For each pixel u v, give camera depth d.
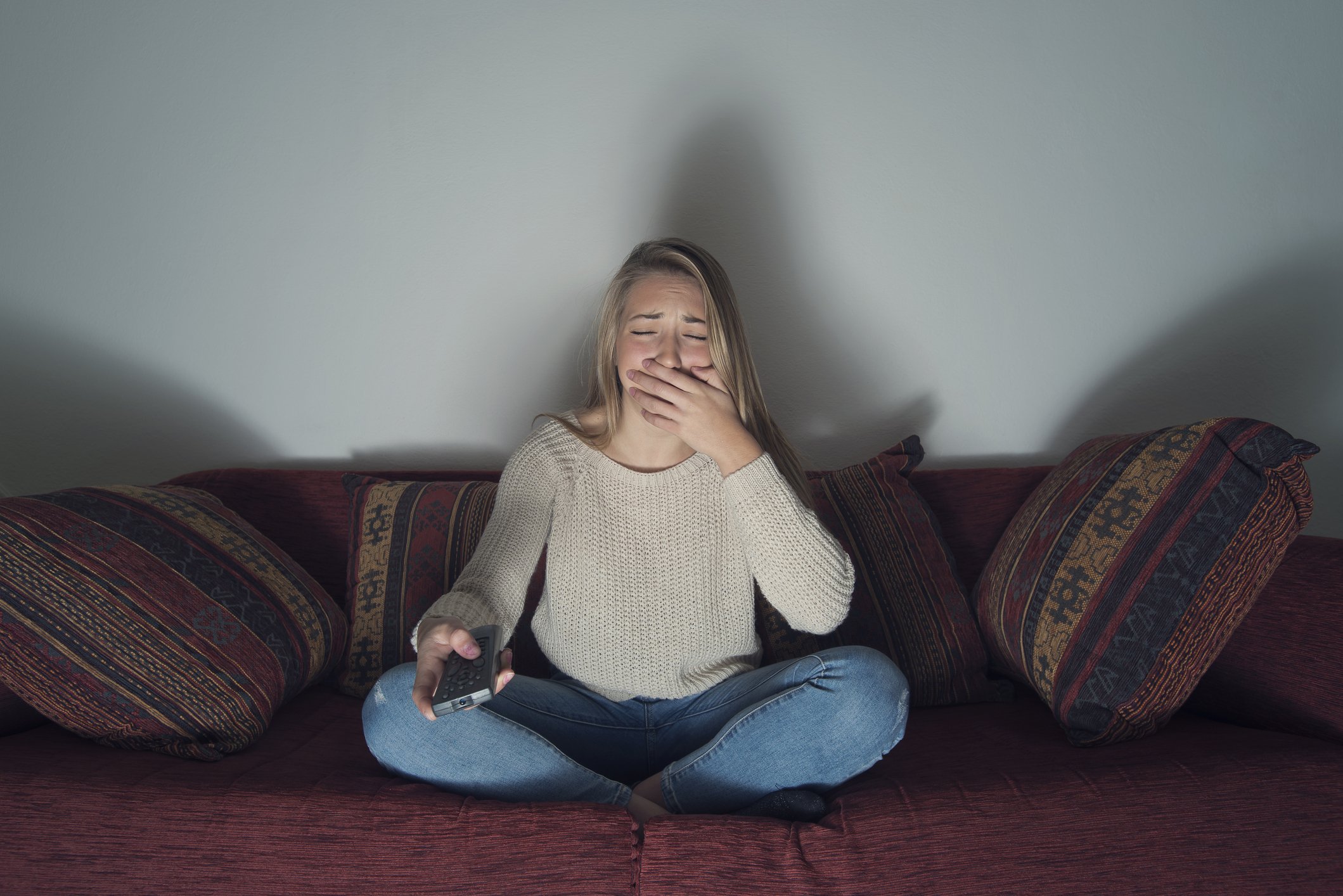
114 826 0.96
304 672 1.37
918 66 1.76
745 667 1.35
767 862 0.96
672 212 1.79
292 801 1.00
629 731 1.28
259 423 1.83
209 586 1.29
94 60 1.68
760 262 1.81
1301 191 1.82
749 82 1.75
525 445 1.32
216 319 1.78
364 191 1.75
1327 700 1.18
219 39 1.69
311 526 1.69
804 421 1.88
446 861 0.95
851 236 1.81
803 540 1.19
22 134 1.70
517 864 0.95
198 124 1.72
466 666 0.98
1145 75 1.78
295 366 1.81
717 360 1.33
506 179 1.76
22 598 1.13
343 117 1.73
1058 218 1.83
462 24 1.71
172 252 1.75
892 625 1.53
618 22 1.72
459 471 1.80
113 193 1.73
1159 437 1.33
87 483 1.83
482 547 1.21
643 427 1.32
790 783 1.15
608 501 1.31
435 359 1.82
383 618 1.52
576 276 1.79
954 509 1.75
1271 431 1.18
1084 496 1.38
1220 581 1.19
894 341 1.85
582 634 1.29
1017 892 0.91
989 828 0.98
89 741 1.18
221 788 1.02
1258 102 1.79
